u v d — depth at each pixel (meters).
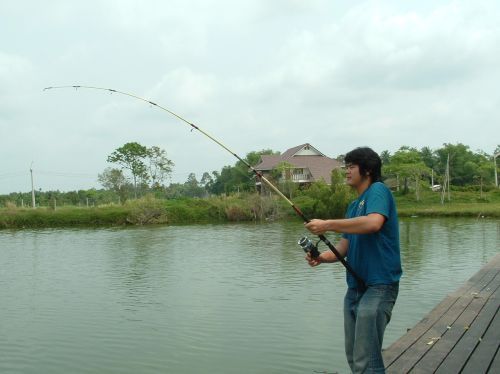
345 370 8.00
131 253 22.84
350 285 3.60
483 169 57.19
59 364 8.62
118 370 8.29
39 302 13.28
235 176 66.81
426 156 69.94
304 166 60.19
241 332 10.00
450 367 4.64
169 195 68.50
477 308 7.00
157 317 11.36
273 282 14.94
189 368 8.27
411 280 14.78
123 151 56.41
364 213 3.38
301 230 32.31
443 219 36.59
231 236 29.48
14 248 25.92
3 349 9.44
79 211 42.38
